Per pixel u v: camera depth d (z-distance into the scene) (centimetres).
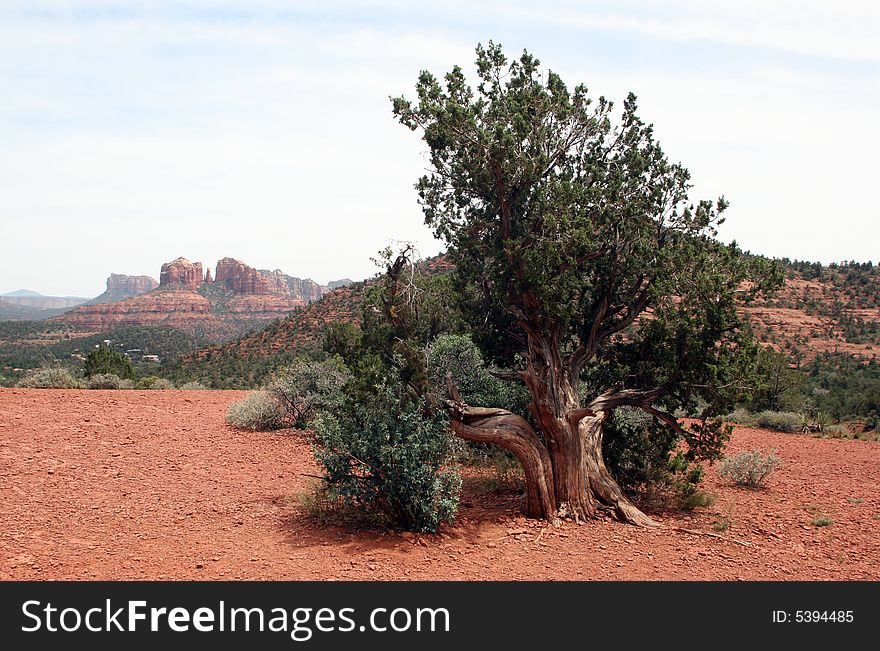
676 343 1072
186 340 16175
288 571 772
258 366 5109
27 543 798
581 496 1064
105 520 920
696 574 844
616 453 1219
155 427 1620
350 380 999
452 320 1153
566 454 1064
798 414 2819
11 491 1007
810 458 1867
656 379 1101
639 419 1415
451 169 1089
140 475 1186
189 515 980
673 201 1122
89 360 3183
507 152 994
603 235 1109
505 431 1052
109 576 724
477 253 1139
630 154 1123
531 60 1073
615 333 1262
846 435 2572
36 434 1390
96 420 1608
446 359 1415
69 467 1179
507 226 1070
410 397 1005
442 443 990
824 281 7144
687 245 1085
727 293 1045
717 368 1069
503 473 1363
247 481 1216
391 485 942
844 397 3516
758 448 2003
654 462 1231
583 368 1227
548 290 1012
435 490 922
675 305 1105
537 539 950
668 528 1043
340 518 995
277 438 1623
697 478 1222
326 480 985
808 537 1048
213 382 4600
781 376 3025
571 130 1101
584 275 1128
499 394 1397
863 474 1638
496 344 1228
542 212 1023
